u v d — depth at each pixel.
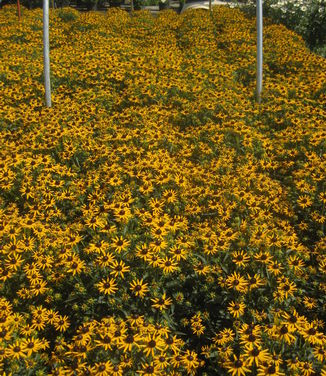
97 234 5.40
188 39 16.12
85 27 18.27
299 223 6.36
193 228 5.99
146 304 4.53
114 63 12.02
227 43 15.57
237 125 8.58
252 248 5.06
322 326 4.45
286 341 3.94
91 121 9.06
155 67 12.13
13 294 4.84
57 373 3.74
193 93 10.56
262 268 4.80
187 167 7.39
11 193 6.61
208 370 4.29
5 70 11.62
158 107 9.77
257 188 6.67
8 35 16.16
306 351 3.96
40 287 4.70
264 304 4.50
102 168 7.03
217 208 6.13
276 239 5.09
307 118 9.27
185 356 4.01
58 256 4.95
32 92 10.73
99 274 4.72
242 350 3.97
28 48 14.27
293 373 3.67
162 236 5.12
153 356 3.78
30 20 18.48
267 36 15.99
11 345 3.94
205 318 4.57
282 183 7.32
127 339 3.82
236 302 4.45
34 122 8.90
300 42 15.97
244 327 4.00
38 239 5.41
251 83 11.77
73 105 9.73
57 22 19.39
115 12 21.95
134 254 4.85
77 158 7.63
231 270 4.94
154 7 40.12
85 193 6.64
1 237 5.32
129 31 17.56
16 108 9.84
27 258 5.04
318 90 10.91
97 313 4.57
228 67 12.69
